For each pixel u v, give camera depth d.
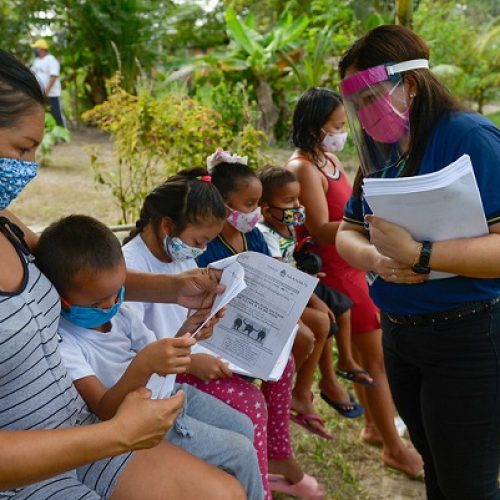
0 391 1.35
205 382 2.18
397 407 2.27
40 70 10.16
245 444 1.87
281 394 2.51
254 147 4.37
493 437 1.97
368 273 2.09
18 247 1.47
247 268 1.97
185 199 2.07
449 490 2.08
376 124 1.88
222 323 2.02
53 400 1.44
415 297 1.92
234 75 10.67
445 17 14.17
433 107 1.81
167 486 1.59
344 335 2.86
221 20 15.42
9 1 12.00
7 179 1.35
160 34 12.14
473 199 1.64
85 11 11.36
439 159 1.80
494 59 12.13
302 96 2.80
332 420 3.26
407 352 2.03
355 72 1.86
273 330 1.98
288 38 10.49
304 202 2.78
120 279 1.64
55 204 6.77
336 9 11.23
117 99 4.67
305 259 2.80
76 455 1.27
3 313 1.31
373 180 1.68
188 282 1.91
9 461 1.21
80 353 1.70
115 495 1.58
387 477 2.88
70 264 1.58
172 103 4.51
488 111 12.77
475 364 1.89
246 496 1.77
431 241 1.74
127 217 4.96
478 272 1.72
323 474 2.88
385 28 1.85
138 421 1.34
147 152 4.55
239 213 2.42
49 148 8.88
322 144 2.78
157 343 1.52
